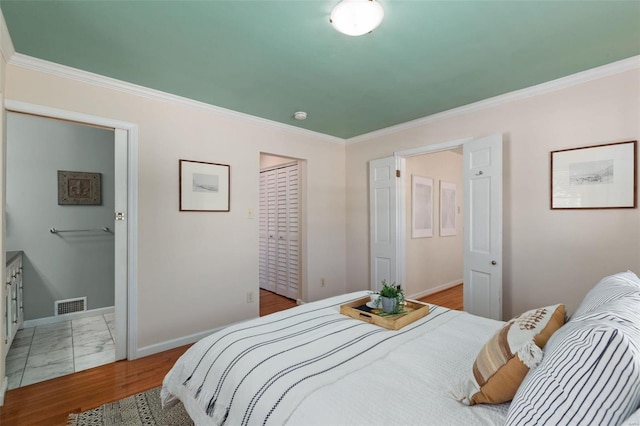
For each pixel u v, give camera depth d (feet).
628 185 7.09
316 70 7.52
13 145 10.76
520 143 8.79
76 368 8.00
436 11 5.33
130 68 7.43
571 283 7.89
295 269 14.56
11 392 6.91
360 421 3.01
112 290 12.57
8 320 8.67
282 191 15.34
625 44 6.43
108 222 12.50
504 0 5.07
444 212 16.56
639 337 2.43
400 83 8.26
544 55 6.87
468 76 7.87
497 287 8.73
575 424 2.34
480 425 2.97
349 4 5.01
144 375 7.65
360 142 13.65
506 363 3.20
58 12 5.35
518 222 8.82
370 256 13.15
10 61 6.79
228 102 9.63
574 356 2.45
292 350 4.47
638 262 6.97
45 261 11.22
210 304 9.94
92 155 12.20
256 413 3.45
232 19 5.55
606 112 7.39
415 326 5.51
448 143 10.46
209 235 9.95
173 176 9.21
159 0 5.05
